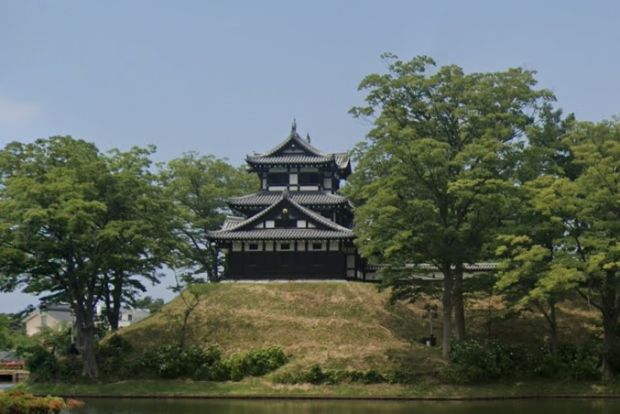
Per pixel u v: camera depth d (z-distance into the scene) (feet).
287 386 182.19
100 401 174.91
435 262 197.98
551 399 169.58
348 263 259.39
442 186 188.14
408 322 218.79
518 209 183.52
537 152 186.29
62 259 200.13
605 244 166.40
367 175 205.46
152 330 220.43
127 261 205.57
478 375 179.32
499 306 226.38
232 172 320.70
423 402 166.50
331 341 205.87
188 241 300.81
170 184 302.86
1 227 184.75
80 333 202.90
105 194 204.54
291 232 249.14
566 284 160.97
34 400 124.06
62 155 204.95
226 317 223.71
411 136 182.29
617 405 156.66
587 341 199.82
